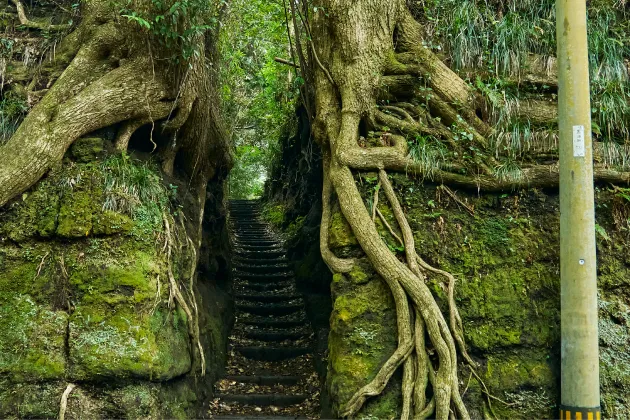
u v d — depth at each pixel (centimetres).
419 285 391
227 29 739
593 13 514
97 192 400
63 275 385
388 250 405
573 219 356
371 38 468
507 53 490
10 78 468
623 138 470
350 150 440
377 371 387
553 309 414
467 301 412
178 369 410
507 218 443
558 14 369
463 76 493
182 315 436
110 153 432
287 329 712
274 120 1159
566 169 360
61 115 412
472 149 447
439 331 381
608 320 413
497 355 404
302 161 965
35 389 360
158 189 434
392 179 445
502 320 410
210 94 573
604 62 486
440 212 441
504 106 468
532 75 489
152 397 375
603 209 448
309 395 538
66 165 415
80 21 497
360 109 460
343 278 416
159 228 416
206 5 428
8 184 391
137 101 442
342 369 391
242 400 528
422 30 508
